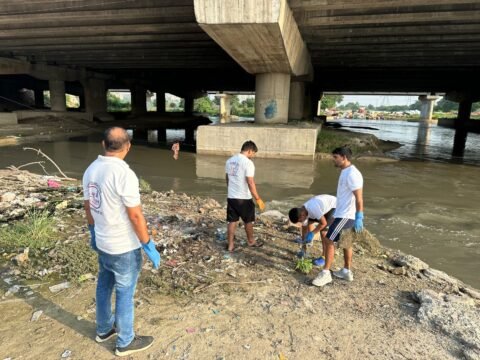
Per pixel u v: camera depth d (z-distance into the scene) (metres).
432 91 47.06
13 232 5.16
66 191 8.19
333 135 21.28
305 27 16.86
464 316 3.49
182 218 6.54
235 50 15.46
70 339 3.10
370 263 5.16
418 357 3.04
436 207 9.68
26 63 29.45
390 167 16.28
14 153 17.19
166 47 23.31
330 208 4.73
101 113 39.28
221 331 3.31
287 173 14.11
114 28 19.00
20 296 3.74
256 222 6.71
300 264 4.60
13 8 17.53
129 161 16.31
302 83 26.44
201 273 4.45
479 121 42.47
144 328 3.30
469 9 13.60
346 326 3.46
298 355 3.02
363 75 34.91
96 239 2.72
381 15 14.66
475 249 6.68
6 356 2.86
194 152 19.55
